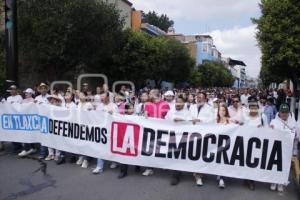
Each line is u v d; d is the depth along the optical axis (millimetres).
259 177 7020
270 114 12398
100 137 8125
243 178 7102
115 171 8258
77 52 19844
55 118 8867
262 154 6996
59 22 18047
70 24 18375
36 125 9359
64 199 6289
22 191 6699
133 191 6816
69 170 8250
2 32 20875
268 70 20672
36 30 18031
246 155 7078
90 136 8266
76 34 18969
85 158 8547
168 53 37750
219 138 7215
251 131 7035
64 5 18391
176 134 7480
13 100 10625
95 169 8078
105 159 8031
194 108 8234
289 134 6852
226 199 6516
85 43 19906
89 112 8273
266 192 7004
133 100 14344
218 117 7984
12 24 11359
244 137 7078
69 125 8641
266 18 18000
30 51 18766
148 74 33250
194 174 7648
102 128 8086
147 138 7676
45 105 9102
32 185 7074
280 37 17438
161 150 7578
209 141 7270
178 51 42219
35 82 21438
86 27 19391
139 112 9430
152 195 6613
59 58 19203
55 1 18469
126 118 7828
